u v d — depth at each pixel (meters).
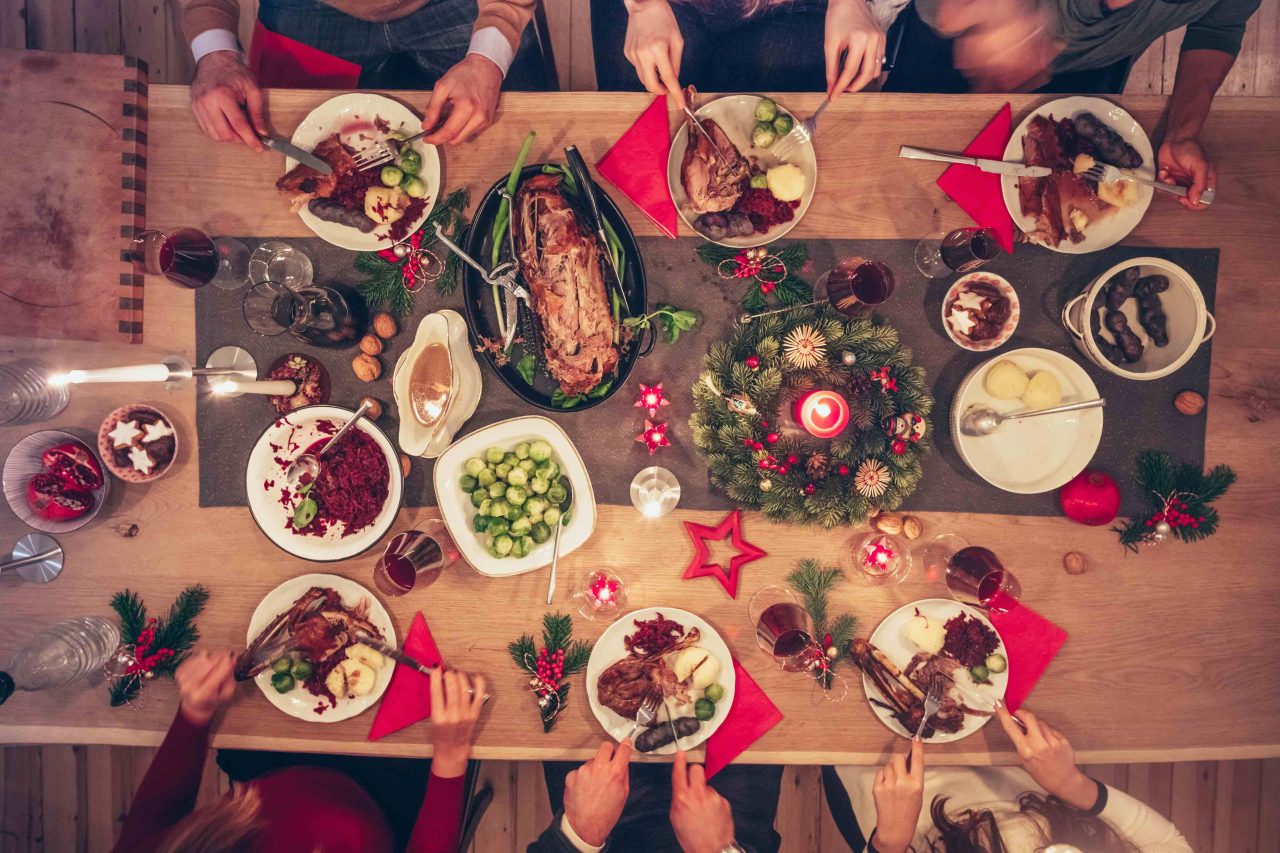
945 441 1.65
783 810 2.50
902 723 1.60
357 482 1.58
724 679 1.62
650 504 1.64
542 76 2.09
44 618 1.66
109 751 2.48
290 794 1.61
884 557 1.59
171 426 1.65
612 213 1.57
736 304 1.64
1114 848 1.58
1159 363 1.58
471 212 1.63
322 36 1.92
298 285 1.64
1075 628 1.65
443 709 1.58
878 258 1.63
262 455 1.58
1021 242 1.63
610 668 1.61
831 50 1.52
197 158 1.63
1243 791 2.47
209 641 1.65
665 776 1.84
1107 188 1.56
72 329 1.61
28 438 1.61
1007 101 1.57
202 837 1.33
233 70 1.58
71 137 1.59
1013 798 1.69
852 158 1.61
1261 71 2.50
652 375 1.66
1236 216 1.61
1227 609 1.65
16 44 2.48
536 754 1.64
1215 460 1.65
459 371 1.53
